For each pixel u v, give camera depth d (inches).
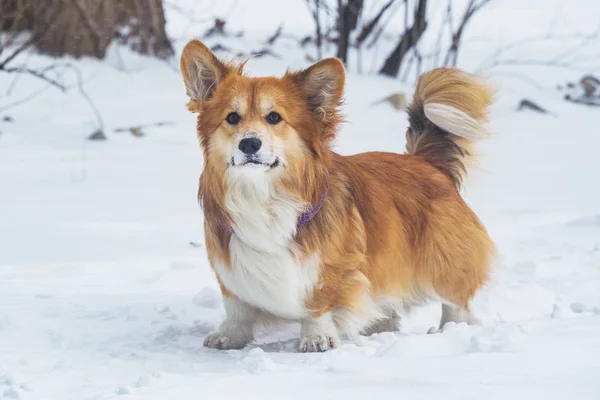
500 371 180.5
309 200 224.8
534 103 731.4
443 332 227.1
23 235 383.6
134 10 765.3
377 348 222.8
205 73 232.5
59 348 227.9
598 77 826.8
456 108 272.8
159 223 410.6
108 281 310.5
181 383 188.2
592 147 620.1
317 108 229.6
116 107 669.9
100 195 471.5
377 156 263.7
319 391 173.9
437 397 163.9
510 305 280.5
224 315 267.7
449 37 980.6
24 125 625.3
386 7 808.3
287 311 231.5
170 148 598.9
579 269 325.1
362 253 235.9
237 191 221.0
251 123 219.5
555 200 469.7
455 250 255.4
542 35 1001.5
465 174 282.8
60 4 717.9
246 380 187.3
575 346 200.4
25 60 689.6
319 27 783.7
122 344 233.5
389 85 754.2
